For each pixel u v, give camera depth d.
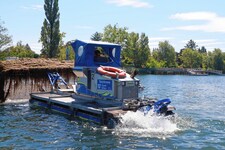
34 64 24.97
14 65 23.81
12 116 16.97
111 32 87.25
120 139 12.40
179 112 19.41
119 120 14.02
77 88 18.84
